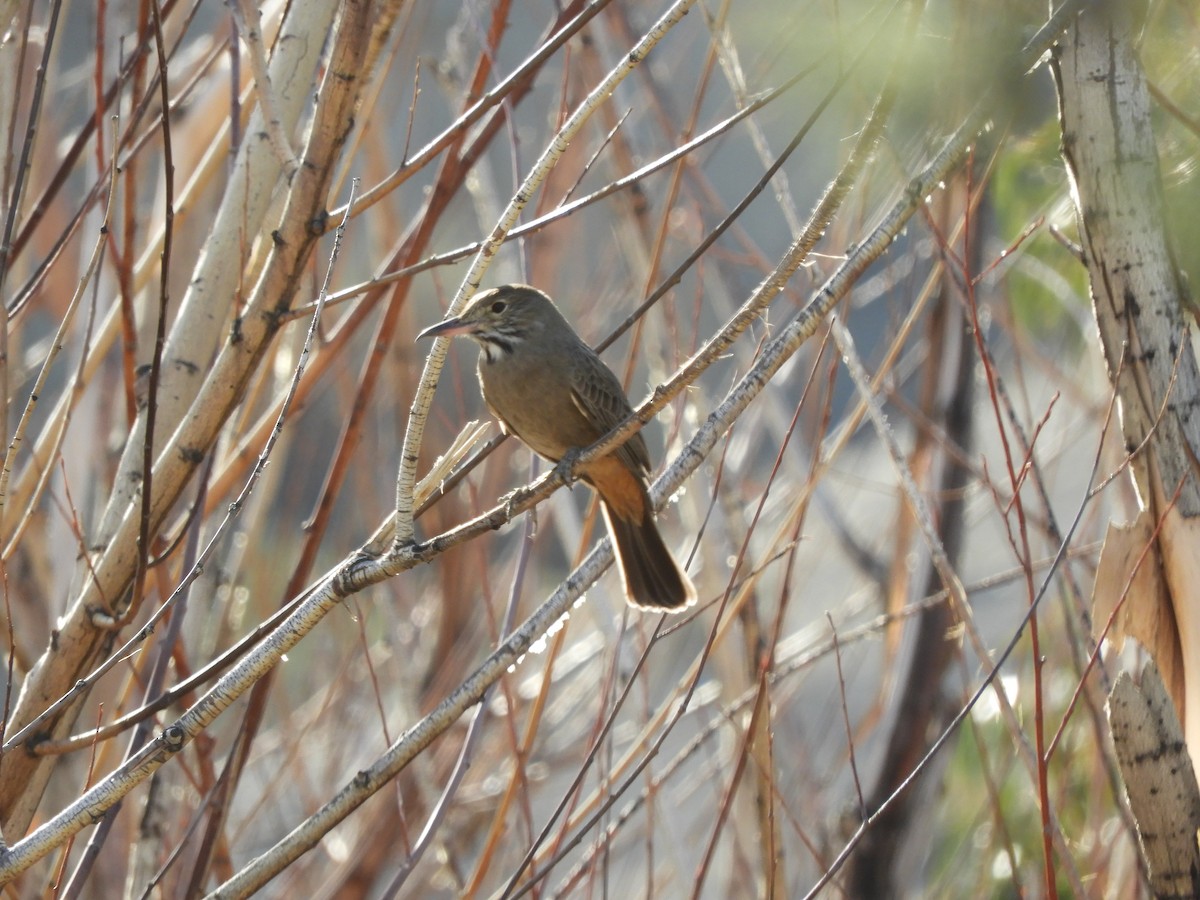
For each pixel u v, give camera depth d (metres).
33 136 7.95
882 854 12.88
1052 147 8.35
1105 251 7.50
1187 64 7.47
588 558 7.73
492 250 7.04
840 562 16.78
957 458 11.21
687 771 15.60
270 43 10.61
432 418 14.16
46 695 8.39
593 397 10.62
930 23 6.68
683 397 10.78
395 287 9.70
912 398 16.83
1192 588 7.50
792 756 13.41
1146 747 7.46
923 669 12.94
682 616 13.66
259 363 8.68
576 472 9.72
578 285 14.67
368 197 8.48
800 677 13.88
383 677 15.15
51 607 11.08
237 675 7.10
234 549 13.36
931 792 13.09
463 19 14.10
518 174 9.59
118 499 9.00
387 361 13.93
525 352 10.69
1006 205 10.80
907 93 6.09
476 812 13.57
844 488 17.12
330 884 13.60
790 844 12.73
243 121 10.14
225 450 10.46
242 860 14.00
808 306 7.52
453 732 14.03
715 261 12.52
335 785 13.48
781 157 7.87
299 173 8.38
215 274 9.26
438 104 22.38
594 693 14.38
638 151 11.55
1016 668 13.27
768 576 16.19
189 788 11.95
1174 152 7.55
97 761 9.62
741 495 11.79
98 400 11.65
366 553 7.50
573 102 12.41
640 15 13.19
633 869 13.66
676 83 16.58
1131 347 7.49
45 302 12.68
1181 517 7.50
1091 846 10.90
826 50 5.90
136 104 8.97
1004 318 11.69
